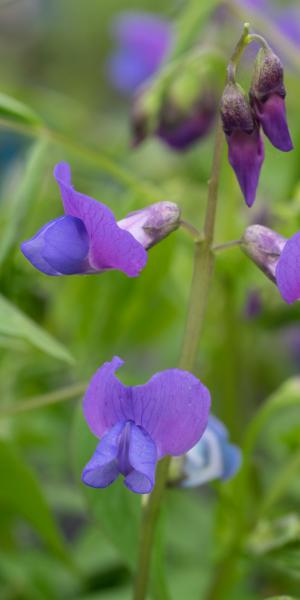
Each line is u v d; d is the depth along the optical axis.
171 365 0.37
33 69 0.67
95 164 0.27
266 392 0.38
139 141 0.30
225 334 0.31
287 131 0.21
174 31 0.31
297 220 0.30
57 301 0.31
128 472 0.20
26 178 0.26
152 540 0.22
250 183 0.21
